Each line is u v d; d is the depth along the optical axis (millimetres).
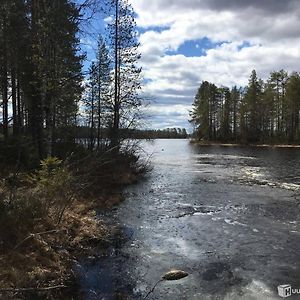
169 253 9188
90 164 13180
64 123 24984
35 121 19500
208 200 16531
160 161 39594
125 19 27141
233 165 34438
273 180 23469
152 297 6793
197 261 8656
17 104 26359
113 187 19297
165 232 11078
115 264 8344
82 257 8547
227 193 18500
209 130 92875
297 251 9359
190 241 10203
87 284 7242
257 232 11117
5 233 7801
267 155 47875
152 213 13680
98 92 30188
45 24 13461
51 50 13703
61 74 14172
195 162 38312
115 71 27438
